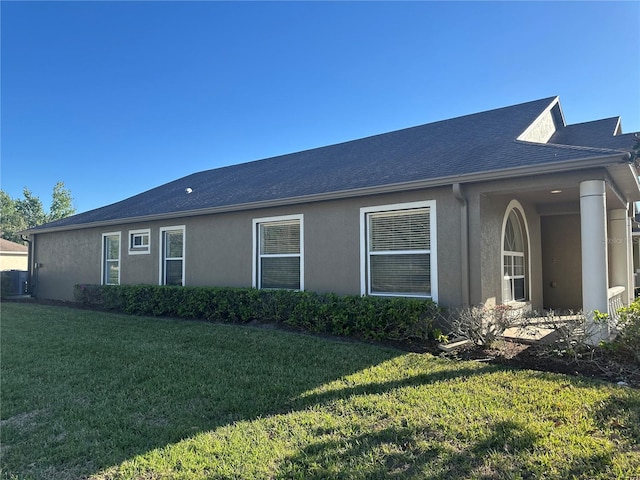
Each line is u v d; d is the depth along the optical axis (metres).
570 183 6.41
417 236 7.98
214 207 10.63
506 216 8.62
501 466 2.96
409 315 6.90
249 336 7.62
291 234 9.76
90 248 14.58
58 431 3.84
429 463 3.05
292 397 4.50
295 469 3.02
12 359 6.30
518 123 9.73
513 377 4.89
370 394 4.48
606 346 5.66
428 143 10.59
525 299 9.73
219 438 3.58
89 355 6.50
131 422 3.99
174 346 7.02
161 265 12.34
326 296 8.09
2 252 27.50
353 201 8.71
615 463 2.95
